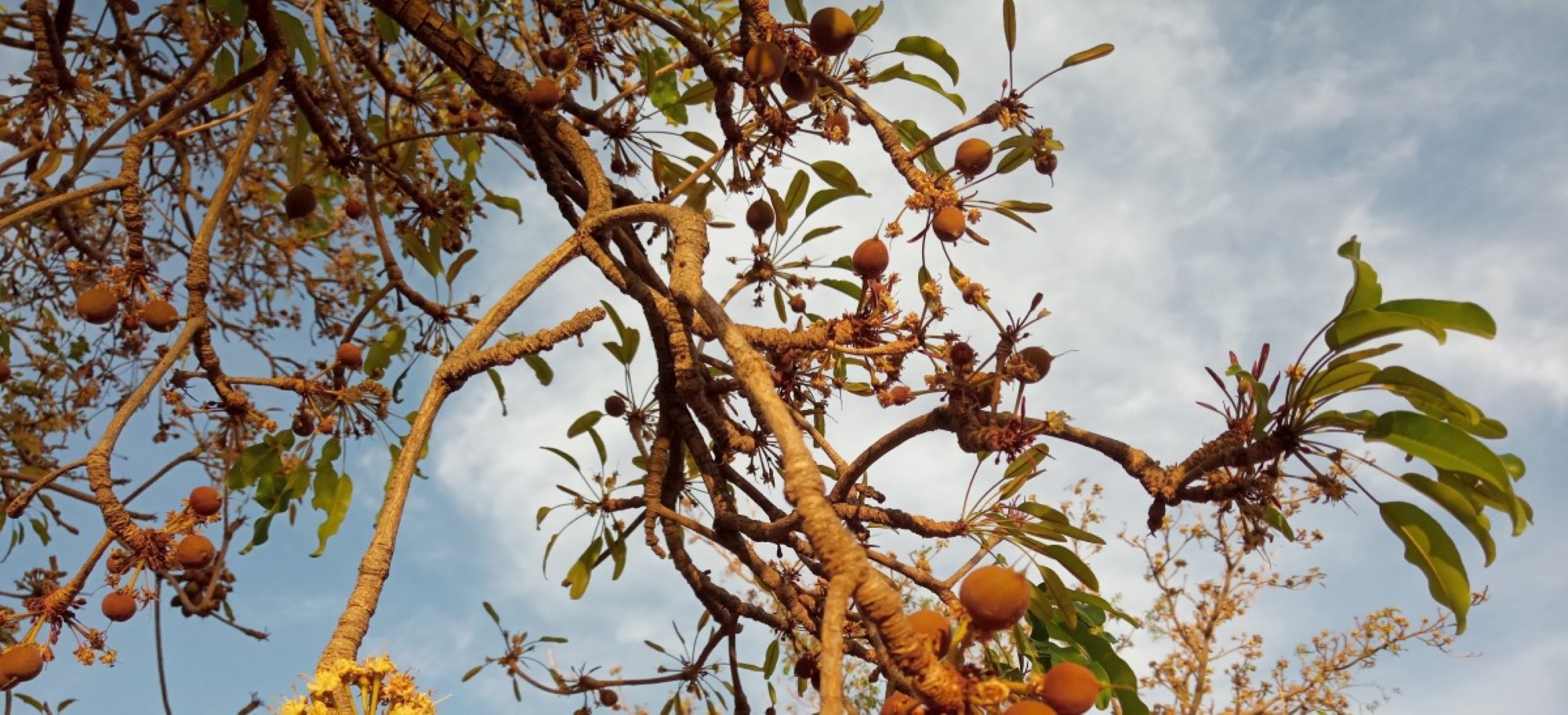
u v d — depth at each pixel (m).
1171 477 2.21
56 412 5.97
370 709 1.74
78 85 3.73
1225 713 7.90
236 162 3.36
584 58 3.59
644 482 3.61
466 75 3.47
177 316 3.22
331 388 3.60
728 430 3.19
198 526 2.60
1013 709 1.39
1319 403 2.10
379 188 4.92
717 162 3.36
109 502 2.55
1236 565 8.02
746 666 3.93
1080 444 2.32
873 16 2.99
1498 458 1.86
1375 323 1.94
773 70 2.78
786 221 3.22
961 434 2.34
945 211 2.67
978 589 1.45
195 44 4.79
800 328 3.16
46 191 4.36
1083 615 3.02
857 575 1.35
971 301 2.40
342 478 3.73
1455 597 2.04
